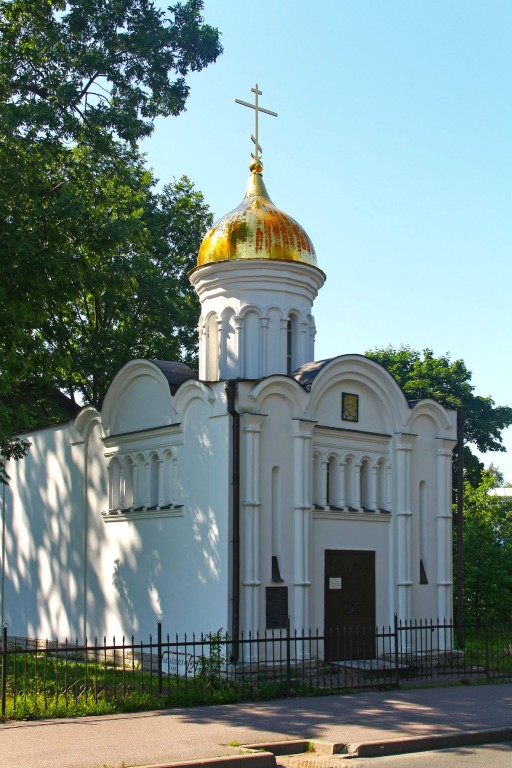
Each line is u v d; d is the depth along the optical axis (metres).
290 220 24.64
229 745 12.21
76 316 35.00
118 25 24.19
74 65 23.58
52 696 15.18
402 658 21.83
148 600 21.97
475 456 43.25
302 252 24.25
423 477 23.73
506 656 23.33
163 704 15.24
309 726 13.76
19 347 23.06
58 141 23.22
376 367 22.86
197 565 20.42
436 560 23.66
